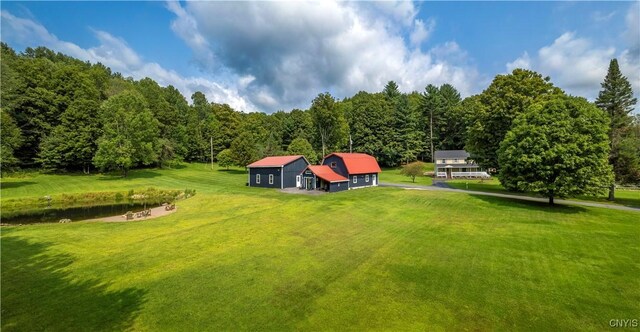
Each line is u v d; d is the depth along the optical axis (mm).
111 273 11008
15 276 10633
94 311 8273
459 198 27594
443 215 21438
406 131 72250
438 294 9492
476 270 11477
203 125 78000
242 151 58188
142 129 48812
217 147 73438
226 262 12219
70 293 9344
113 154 43594
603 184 21281
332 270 11430
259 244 14742
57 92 47250
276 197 30219
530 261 12414
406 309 8555
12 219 23438
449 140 75250
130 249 13906
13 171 36750
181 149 66812
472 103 71750
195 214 22703
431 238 15828
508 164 24875
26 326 7441
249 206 25141
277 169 39219
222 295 9320
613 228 17500
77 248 14086
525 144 23531
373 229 17734
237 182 46125
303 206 24734
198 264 11969
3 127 32188
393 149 70438
